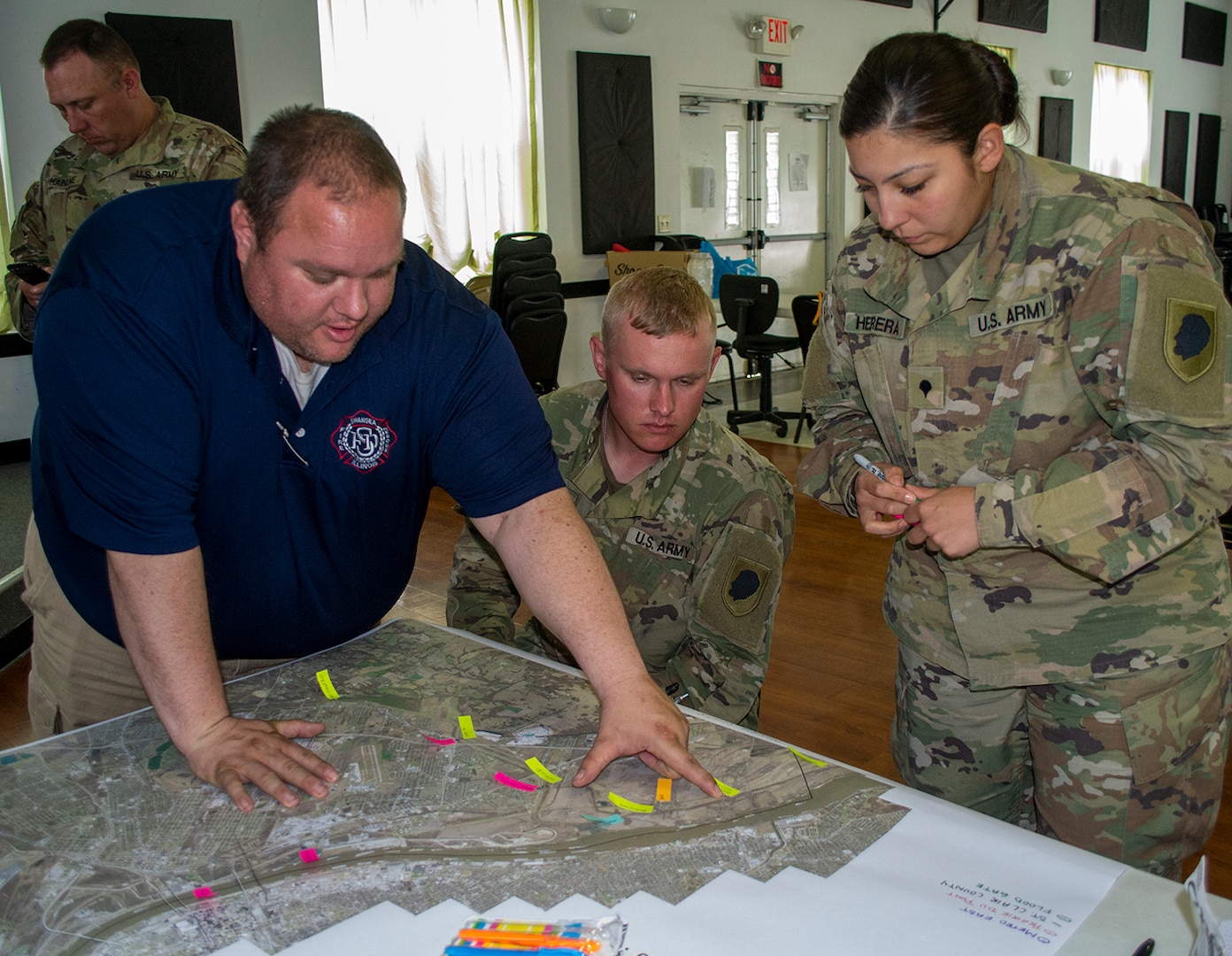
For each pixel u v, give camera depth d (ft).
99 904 2.69
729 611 4.63
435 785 3.23
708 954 2.41
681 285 4.42
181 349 3.28
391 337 3.58
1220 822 6.70
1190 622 3.80
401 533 4.14
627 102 21.27
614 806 3.11
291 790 3.18
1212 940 2.05
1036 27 32.09
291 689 3.96
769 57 24.23
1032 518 3.53
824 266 27.22
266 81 16.21
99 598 4.04
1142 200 3.67
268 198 2.82
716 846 2.88
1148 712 3.81
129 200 3.44
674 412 4.51
